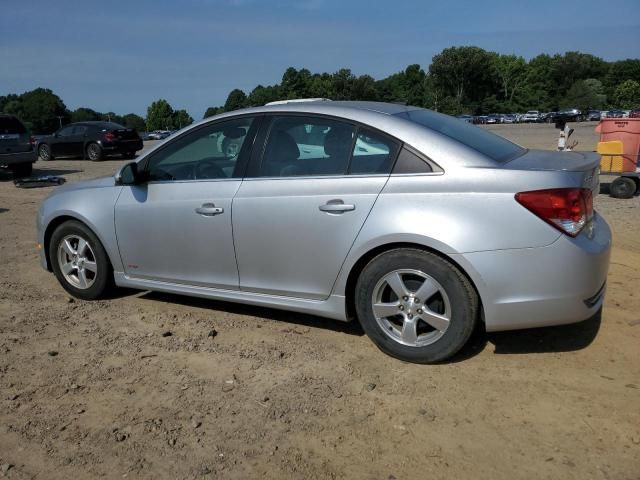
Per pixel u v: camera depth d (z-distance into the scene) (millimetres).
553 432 3039
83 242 5020
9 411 3338
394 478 2725
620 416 3160
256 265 4188
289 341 4199
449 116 4613
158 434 3090
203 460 2873
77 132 20141
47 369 3838
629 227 7824
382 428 3111
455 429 3086
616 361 3771
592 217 3674
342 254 3836
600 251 3539
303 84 109812
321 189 3895
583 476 2703
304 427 3129
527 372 3654
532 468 2768
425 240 3557
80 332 4438
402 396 3414
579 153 4148
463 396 3398
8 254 6719
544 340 4086
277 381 3621
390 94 120938
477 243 3471
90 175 15156
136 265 4754
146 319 4672
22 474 2795
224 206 4223
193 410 3316
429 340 3703
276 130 4172
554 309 3461
